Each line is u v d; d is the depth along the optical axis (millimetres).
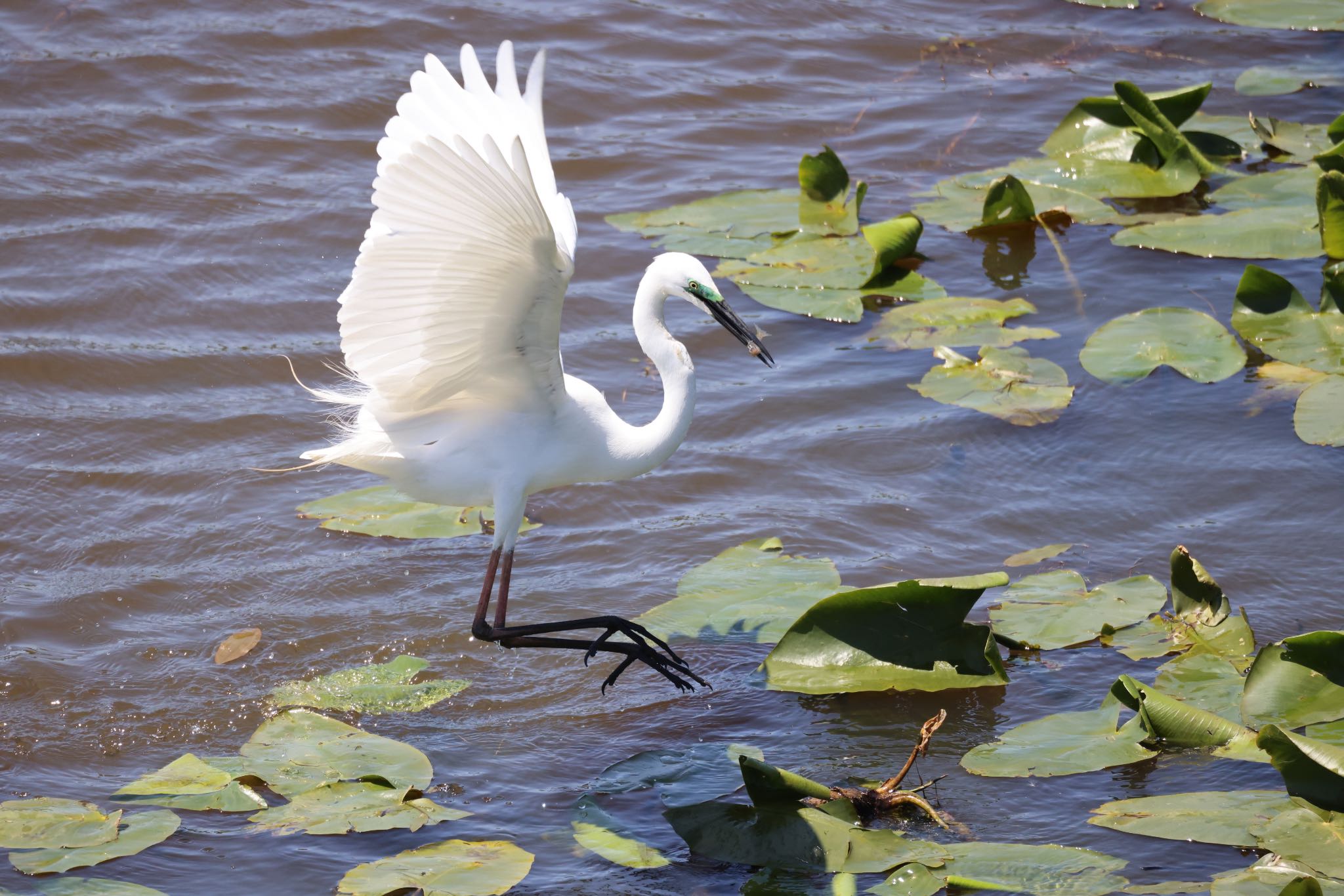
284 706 9164
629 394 13102
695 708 9312
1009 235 15992
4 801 7996
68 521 11133
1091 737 8539
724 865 7719
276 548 11008
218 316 13867
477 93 8953
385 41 19188
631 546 11156
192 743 8797
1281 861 7301
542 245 7473
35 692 9172
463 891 7184
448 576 10805
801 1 21688
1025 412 12289
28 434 12094
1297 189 16328
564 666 9828
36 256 14492
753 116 18516
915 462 12141
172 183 15953
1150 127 16406
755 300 14688
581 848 7855
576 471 9609
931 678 9242
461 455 9250
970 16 21797
